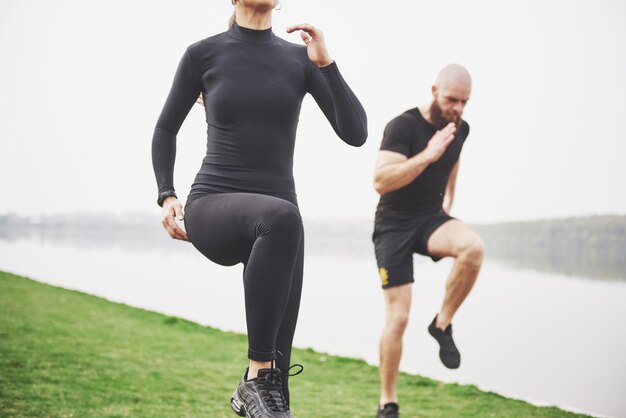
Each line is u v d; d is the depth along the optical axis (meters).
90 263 22.08
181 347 6.54
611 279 15.53
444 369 6.48
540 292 12.98
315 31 1.92
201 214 1.89
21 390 4.37
